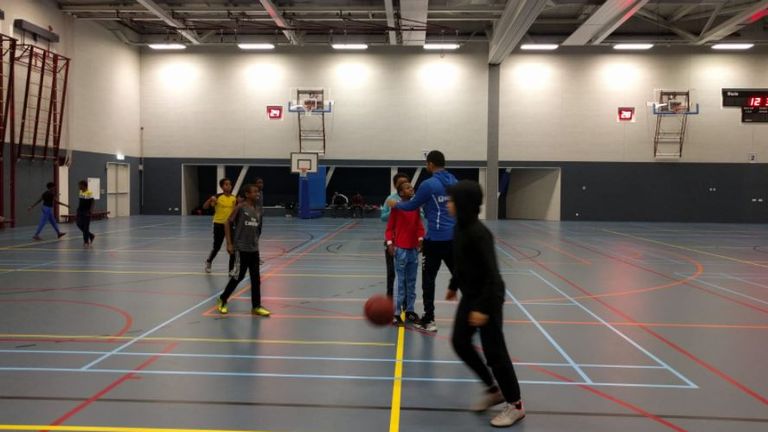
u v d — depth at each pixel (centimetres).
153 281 918
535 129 2638
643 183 2636
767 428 374
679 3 2038
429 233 614
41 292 819
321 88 2655
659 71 2605
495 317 377
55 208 2050
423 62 2630
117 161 2483
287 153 2678
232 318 671
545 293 850
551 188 2702
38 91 1959
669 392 439
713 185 2625
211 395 423
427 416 390
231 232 697
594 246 1541
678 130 2617
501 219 2914
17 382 447
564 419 387
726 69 2586
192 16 2316
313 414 390
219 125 2673
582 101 2625
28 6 1912
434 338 593
